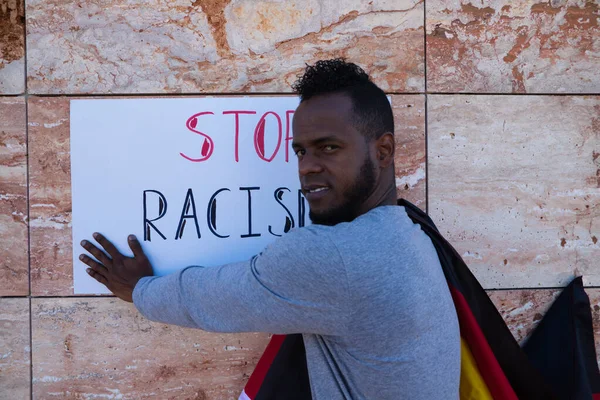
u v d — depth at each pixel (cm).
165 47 183
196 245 182
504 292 189
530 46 189
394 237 122
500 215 189
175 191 182
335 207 131
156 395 184
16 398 182
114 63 182
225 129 182
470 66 188
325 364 126
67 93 182
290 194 183
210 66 183
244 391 162
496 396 141
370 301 115
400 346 116
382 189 137
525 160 190
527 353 188
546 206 190
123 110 181
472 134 188
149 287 145
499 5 188
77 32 182
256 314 120
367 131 130
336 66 132
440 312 125
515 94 189
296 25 183
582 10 190
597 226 191
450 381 124
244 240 183
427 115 187
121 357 183
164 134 182
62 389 183
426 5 186
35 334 182
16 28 181
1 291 182
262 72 184
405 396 117
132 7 182
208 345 185
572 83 190
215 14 183
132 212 181
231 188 183
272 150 183
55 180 181
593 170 191
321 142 128
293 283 116
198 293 130
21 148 181
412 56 186
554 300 190
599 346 190
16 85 181
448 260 149
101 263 177
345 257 114
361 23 184
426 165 187
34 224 181
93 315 183
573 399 176
